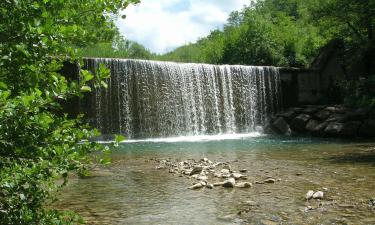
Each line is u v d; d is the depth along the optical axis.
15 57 2.54
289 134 24.02
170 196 7.54
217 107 24.97
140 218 6.06
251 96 26.20
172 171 10.32
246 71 26.12
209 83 24.73
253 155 13.62
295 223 5.62
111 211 6.46
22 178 2.61
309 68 27.78
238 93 25.81
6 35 2.58
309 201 6.88
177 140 20.72
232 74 25.67
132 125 21.58
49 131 2.51
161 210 6.52
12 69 2.60
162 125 22.72
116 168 11.04
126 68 21.38
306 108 24.83
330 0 27.94
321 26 30.66
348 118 21.47
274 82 26.86
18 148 2.43
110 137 20.42
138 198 7.38
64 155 2.55
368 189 7.72
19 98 2.32
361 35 28.20
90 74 2.64
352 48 27.06
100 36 3.38
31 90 2.56
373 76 23.02
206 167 10.69
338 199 6.96
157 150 15.82
